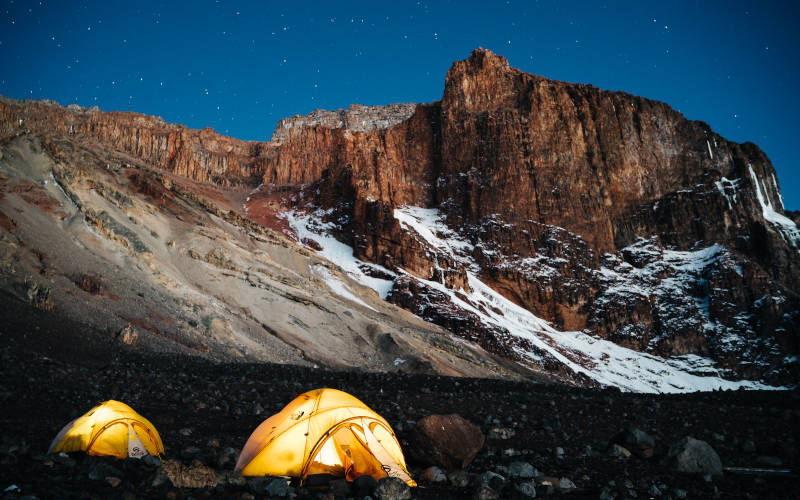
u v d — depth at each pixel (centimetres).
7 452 786
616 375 12188
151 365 2764
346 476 836
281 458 852
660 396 2145
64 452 868
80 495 637
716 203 16888
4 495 596
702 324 14250
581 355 12825
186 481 734
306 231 14762
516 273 14912
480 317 11900
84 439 894
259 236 10362
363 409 912
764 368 12975
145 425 970
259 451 873
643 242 16575
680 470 963
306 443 859
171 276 6156
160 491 700
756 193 17888
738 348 13462
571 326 14450
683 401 1959
